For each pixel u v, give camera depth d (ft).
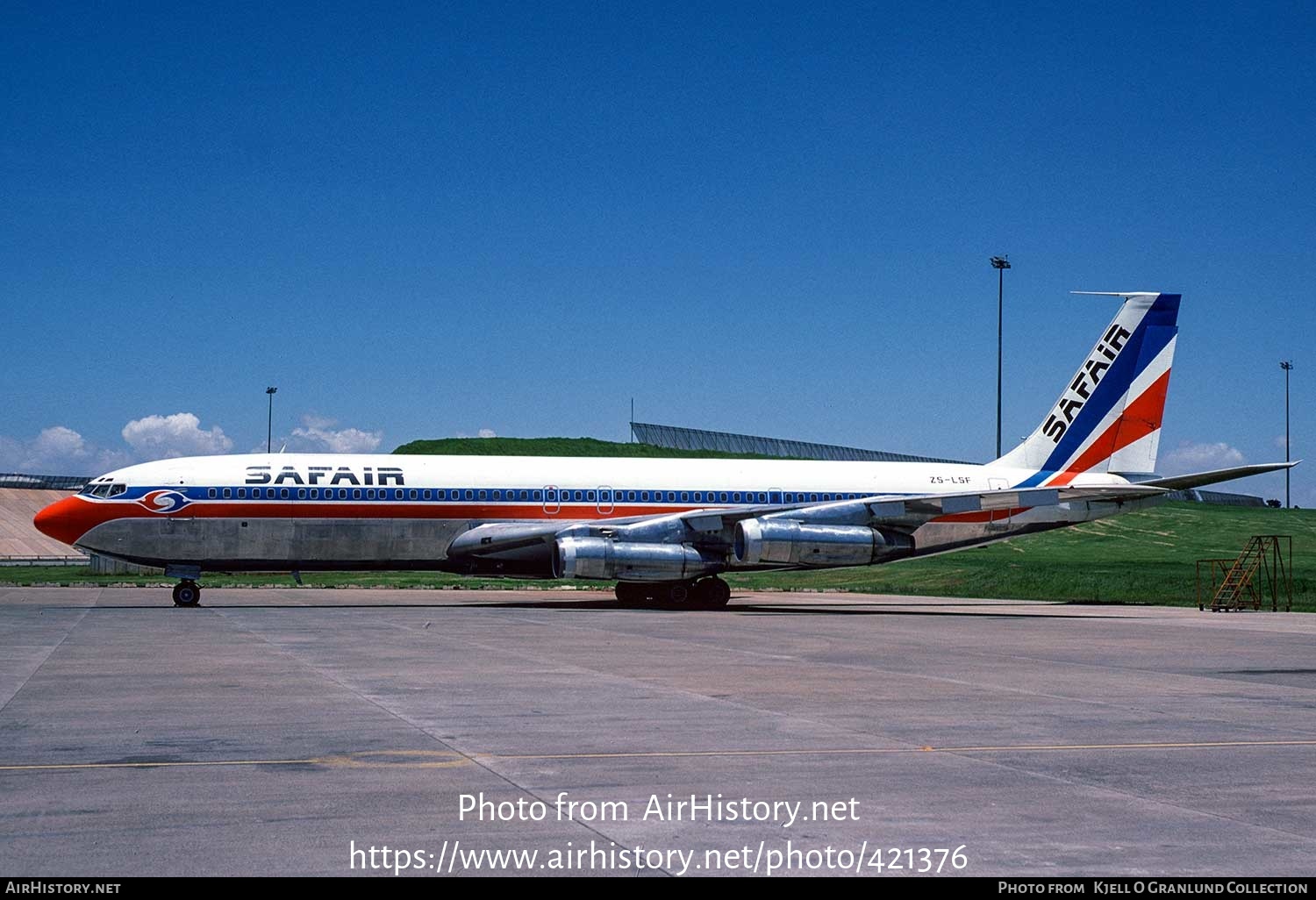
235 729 39.06
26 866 23.02
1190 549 248.93
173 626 86.38
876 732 39.17
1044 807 28.48
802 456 401.90
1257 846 25.04
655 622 98.22
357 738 37.47
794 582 201.05
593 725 40.19
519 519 120.88
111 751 35.01
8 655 63.16
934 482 134.00
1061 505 134.10
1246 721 42.45
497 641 75.41
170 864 23.25
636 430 413.39
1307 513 342.23
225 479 114.32
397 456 121.60
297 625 88.48
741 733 38.75
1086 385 135.13
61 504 111.75
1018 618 111.14
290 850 24.31
